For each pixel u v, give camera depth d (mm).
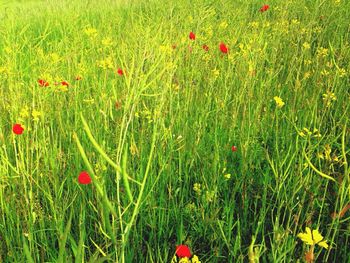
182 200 2451
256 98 3387
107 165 2500
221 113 3219
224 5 5926
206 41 4391
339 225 2266
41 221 2215
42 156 2619
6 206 2303
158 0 7734
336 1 5914
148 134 2842
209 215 2371
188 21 4598
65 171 2646
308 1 6316
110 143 2766
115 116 3076
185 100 3197
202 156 2852
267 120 3195
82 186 2504
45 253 2150
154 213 2307
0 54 4812
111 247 2064
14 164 2678
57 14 7836
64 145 2904
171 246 2332
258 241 2340
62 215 2107
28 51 4887
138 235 2311
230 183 2750
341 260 2191
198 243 2361
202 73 3768
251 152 2744
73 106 3305
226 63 4082
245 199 2459
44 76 3191
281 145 2896
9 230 2258
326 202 2482
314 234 1294
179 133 2904
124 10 7988
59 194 2271
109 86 3590
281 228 1897
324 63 3770
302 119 3113
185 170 2670
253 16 6281
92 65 4215
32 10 8898
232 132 2943
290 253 1894
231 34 4871
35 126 2381
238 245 2064
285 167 2627
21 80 3541
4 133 2832
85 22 6738
